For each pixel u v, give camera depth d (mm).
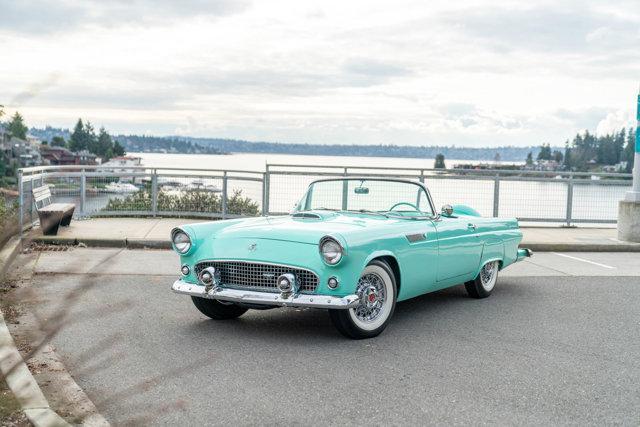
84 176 14211
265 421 4109
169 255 10945
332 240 5645
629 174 15688
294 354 5590
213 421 4098
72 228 12688
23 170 10789
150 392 4598
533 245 12867
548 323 6906
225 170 14992
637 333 6551
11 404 3994
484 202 15133
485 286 8234
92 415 4043
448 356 5617
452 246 7203
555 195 15398
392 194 7246
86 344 5758
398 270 6441
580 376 5137
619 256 12367
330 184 7508
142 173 14922
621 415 4332
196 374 5004
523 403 4520
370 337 6184
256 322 6746
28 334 5602
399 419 4184
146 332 6234
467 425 4109
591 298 8297
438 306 7715
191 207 15094
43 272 8836
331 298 5645
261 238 6051
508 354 5719
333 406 4391
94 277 3270
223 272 6125
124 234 12094
